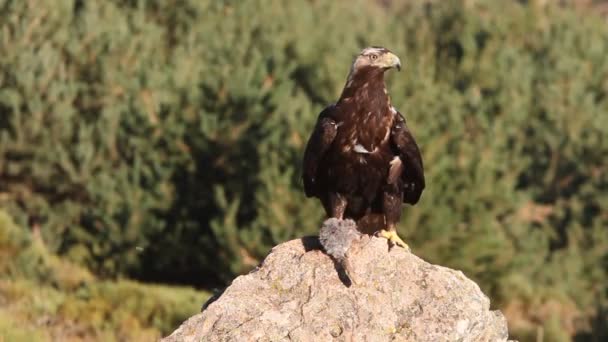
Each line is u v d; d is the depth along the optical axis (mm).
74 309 15617
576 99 24719
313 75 22562
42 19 22875
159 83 22250
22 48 22406
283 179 19578
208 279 21453
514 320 21250
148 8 26688
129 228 21156
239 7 26375
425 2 30516
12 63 22203
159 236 21188
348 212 8898
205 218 21359
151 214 21281
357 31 27500
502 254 20312
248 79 21594
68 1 23391
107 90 22750
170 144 21500
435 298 7539
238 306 7441
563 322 21500
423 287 7578
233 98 21328
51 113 22016
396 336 7383
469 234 19719
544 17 27391
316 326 7359
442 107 21391
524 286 21812
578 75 25781
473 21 26828
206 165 21359
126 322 15586
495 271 20484
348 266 7512
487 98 24859
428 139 19500
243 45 23922
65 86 22234
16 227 19328
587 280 23250
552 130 24562
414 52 26594
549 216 24156
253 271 7770
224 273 20281
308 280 7582
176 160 21500
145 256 21375
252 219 20734
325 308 7430
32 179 22031
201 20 26406
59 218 21688
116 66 23062
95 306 15820
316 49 24344
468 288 7699
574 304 22531
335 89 21266
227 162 21219
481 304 7668
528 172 24703
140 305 16219
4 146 21891
